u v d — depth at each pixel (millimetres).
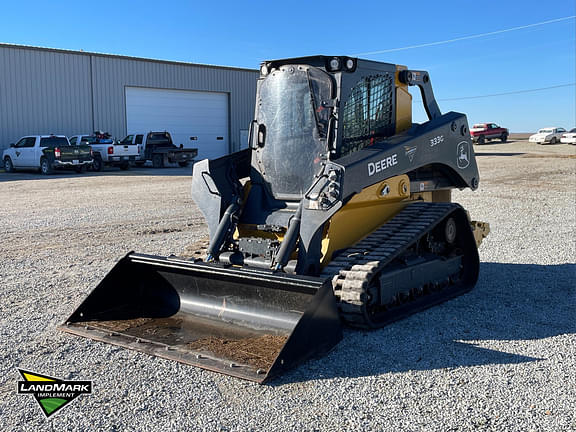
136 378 4371
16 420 3758
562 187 18031
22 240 10266
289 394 4078
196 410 3855
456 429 3562
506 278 7457
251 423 3678
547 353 4797
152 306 5895
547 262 8328
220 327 5297
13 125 30359
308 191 5449
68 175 25297
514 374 4367
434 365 4562
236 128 39531
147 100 35406
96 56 33000
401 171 6051
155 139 30656
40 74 31094
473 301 6414
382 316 5609
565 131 46781
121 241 10125
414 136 6359
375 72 6305
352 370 4477
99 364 4641
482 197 15992
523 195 16250
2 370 4543
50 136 26828
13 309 6180
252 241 5797
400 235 5816
